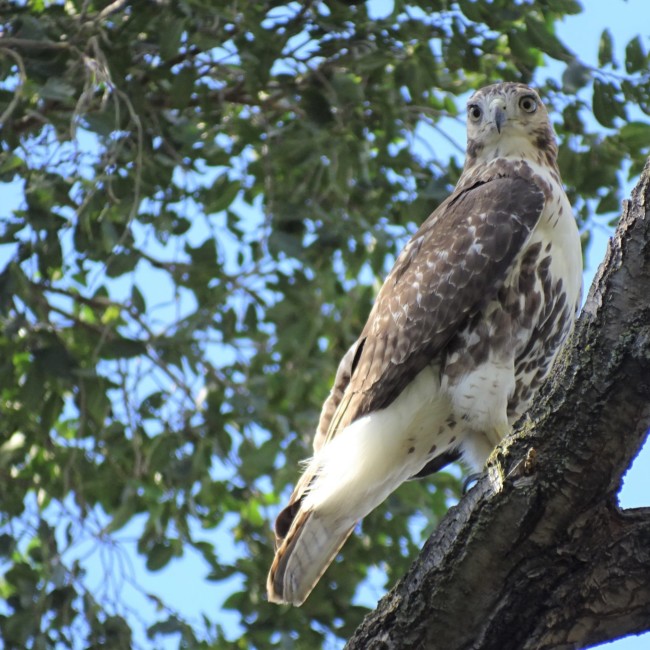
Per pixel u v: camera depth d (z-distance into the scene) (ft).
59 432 46.34
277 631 41.98
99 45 37.19
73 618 39.78
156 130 39.40
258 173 42.70
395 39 39.27
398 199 43.88
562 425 22.21
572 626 23.21
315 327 43.19
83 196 38.11
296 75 41.16
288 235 39.88
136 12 37.52
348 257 43.42
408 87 39.78
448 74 43.21
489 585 23.24
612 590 22.90
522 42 37.70
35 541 43.60
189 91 38.06
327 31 38.47
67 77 36.45
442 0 38.19
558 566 22.93
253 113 42.88
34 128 40.22
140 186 38.47
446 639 23.77
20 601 40.75
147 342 41.27
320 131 40.19
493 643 23.56
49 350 40.78
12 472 44.09
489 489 22.90
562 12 36.94
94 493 43.11
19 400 41.91
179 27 35.88
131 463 43.62
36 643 39.04
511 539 22.81
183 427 42.60
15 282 39.37
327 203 44.62
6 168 36.04
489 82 41.70
